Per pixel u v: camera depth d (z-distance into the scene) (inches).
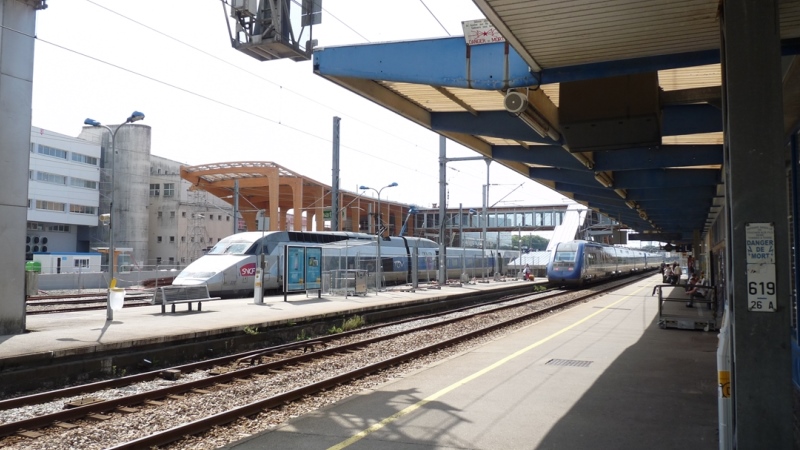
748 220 198.1
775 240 195.3
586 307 920.3
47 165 2630.4
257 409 315.3
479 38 331.6
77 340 474.0
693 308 837.8
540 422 271.0
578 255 1600.6
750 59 198.2
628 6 230.7
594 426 264.7
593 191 824.9
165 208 3105.3
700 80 410.9
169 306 806.5
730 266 207.5
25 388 402.9
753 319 197.5
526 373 382.6
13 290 516.4
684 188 785.6
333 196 1430.9
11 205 519.8
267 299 964.0
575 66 306.2
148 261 3078.2
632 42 271.0
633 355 455.5
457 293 1176.8
